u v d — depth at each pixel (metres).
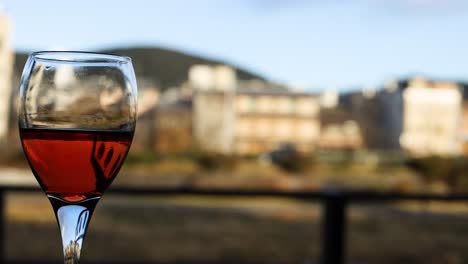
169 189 3.74
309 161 29.78
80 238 0.77
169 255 8.98
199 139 54.94
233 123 59.06
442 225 13.53
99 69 0.81
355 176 28.05
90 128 0.78
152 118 56.91
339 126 64.75
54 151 0.76
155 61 105.25
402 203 18.97
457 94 58.81
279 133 60.22
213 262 5.66
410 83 59.28
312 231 12.20
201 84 64.69
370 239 11.18
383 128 63.56
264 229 12.25
